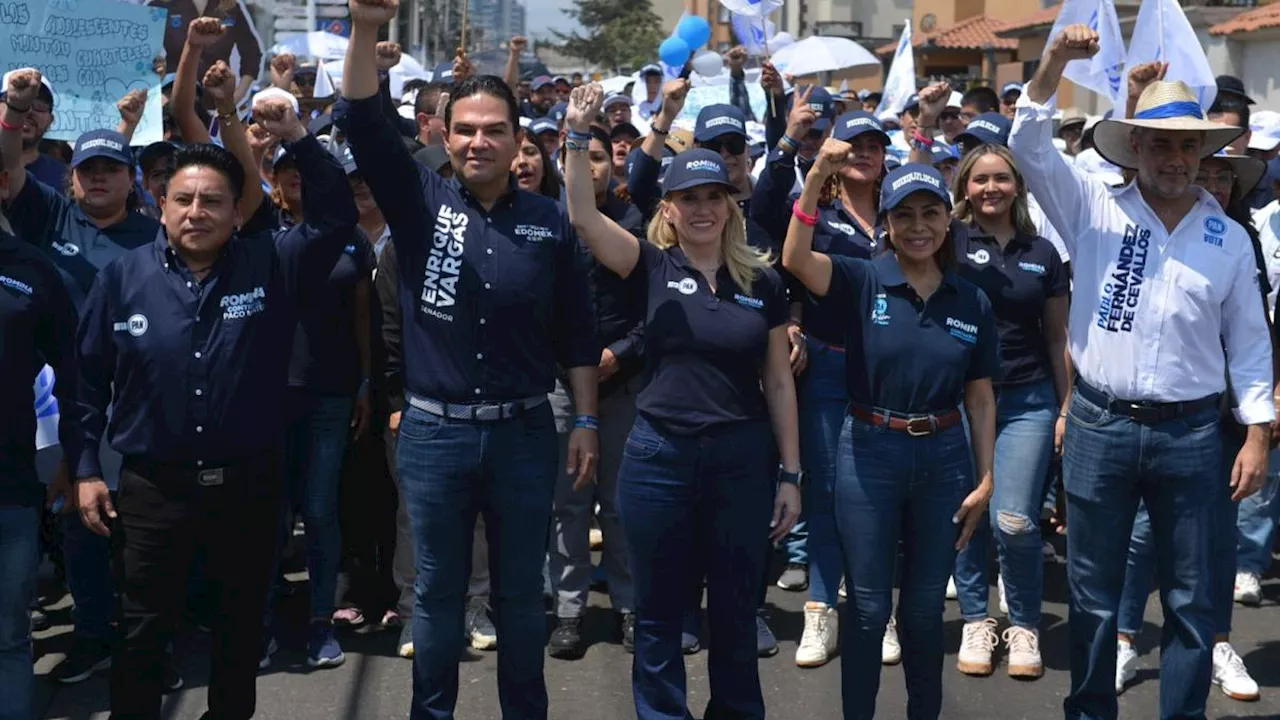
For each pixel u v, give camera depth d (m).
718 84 10.02
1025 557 5.24
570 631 5.47
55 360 4.08
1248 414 4.32
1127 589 5.21
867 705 4.33
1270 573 6.62
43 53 5.57
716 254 4.29
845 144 4.09
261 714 4.84
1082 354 4.39
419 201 4.04
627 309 5.33
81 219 5.17
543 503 4.14
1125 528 4.40
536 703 4.27
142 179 6.50
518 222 4.07
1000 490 5.26
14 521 3.94
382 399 5.36
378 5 3.74
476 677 5.20
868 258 5.30
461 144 3.96
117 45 5.68
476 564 5.54
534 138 5.43
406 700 5.00
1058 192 4.39
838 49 14.05
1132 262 4.28
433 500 4.05
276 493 4.09
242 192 4.06
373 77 3.86
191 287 3.93
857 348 4.24
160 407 3.90
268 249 4.07
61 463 4.24
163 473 3.93
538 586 4.21
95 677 5.14
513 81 8.11
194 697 4.98
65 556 5.11
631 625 5.54
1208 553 4.32
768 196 5.26
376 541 5.72
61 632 5.67
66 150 7.04
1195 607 4.34
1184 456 4.25
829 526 5.38
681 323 4.18
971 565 5.41
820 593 5.41
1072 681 4.56
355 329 5.38
